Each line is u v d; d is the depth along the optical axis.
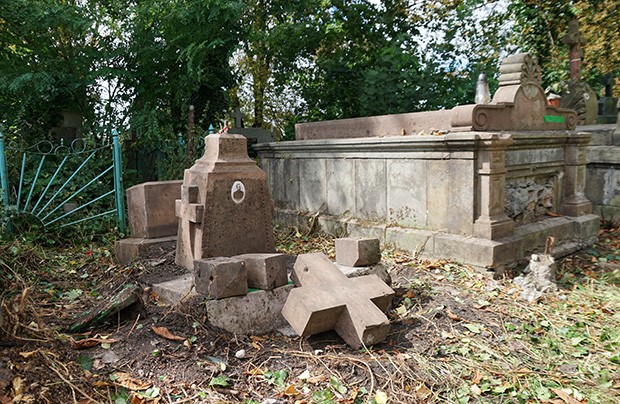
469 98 10.85
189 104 9.16
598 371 3.21
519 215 5.59
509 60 5.68
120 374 2.88
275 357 3.21
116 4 8.31
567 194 6.28
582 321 3.93
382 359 3.22
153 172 8.60
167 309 3.63
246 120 15.09
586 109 9.68
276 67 13.80
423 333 3.64
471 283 4.62
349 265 4.23
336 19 13.09
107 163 7.78
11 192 6.85
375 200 6.11
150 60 8.50
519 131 5.56
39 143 7.02
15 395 2.42
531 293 4.39
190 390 2.80
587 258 5.84
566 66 12.28
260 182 4.51
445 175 5.23
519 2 11.97
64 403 2.55
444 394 2.92
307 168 7.05
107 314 3.47
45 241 6.18
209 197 4.21
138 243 5.23
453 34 14.00
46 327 3.26
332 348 3.35
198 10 8.08
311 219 6.82
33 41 8.27
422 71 10.64
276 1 12.92
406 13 14.03
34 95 7.84
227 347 3.24
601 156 7.31
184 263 4.57
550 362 3.31
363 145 6.05
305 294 3.45
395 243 5.72
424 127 5.85
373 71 10.22
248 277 3.74
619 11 13.45
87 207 7.16
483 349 3.44
